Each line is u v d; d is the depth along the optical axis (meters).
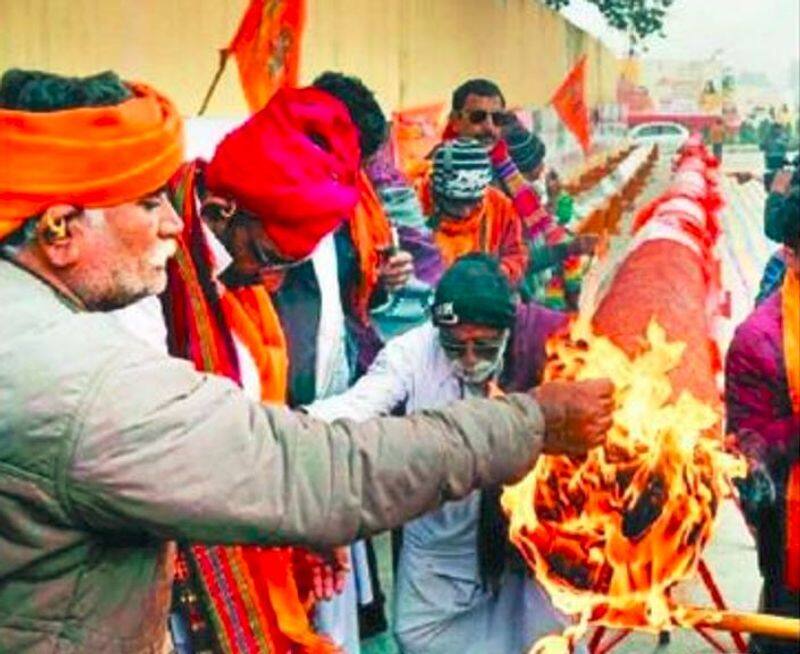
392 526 1.47
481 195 3.40
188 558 2.25
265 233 2.28
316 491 1.43
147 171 1.55
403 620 2.65
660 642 3.17
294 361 2.56
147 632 1.56
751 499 2.70
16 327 1.43
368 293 2.93
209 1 4.19
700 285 3.72
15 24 3.35
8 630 1.47
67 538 1.44
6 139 1.50
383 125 2.97
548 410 1.53
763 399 2.68
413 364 2.54
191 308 2.29
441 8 6.14
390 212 3.24
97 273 1.56
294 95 2.37
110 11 3.71
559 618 2.57
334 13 4.89
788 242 2.67
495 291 2.44
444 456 1.46
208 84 4.20
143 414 1.41
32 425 1.40
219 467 1.41
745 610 3.18
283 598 2.33
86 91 1.54
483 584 2.59
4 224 1.51
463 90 3.65
